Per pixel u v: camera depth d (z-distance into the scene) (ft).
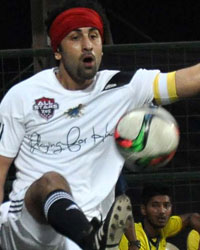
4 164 34.37
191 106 51.39
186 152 51.29
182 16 75.05
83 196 33.63
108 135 34.01
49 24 34.06
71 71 33.55
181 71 34.42
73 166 33.83
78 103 33.91
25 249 34.58
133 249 45.09
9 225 34.17
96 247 30.35
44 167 33.96
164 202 47.57
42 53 50.57
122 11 73.97
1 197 34.42
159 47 50.62
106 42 56.44
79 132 33.94
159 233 48.21
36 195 31.58
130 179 50.03
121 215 32.19
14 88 34.32
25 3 72.54
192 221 48.67
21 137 34.24
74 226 29.66
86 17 33.22
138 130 32.63
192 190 50.55
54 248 34.14
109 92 34.09
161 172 50.83
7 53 50.52
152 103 34.50
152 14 74.84
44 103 33.94
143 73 34.55
